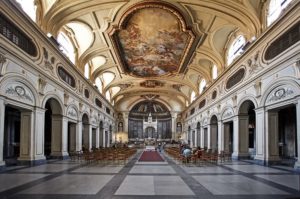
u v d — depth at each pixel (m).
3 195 6.68
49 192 7.04
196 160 15.98
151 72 29.36
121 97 43.41
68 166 13.64
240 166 13.87
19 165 13.49
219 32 19.20
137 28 18.67
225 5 15.20
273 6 14.14
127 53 23.55
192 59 24.30
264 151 14.27
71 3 15.07
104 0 15.30
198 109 33.06
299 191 7.24
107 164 15.01
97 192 7.05
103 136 32.91
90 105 25.64
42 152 14.73
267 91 13.95
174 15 16.80
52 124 17.73
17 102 11.99
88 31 19.02
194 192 7.09
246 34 16.52
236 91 18.66
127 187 7.79
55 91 16.44
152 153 27.84
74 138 21.11
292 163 14.86
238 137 18.22
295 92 11.41
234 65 18.91
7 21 11.05
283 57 12.27
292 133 18.09
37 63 13.71
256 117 15.30
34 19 14.08
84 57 21.94
